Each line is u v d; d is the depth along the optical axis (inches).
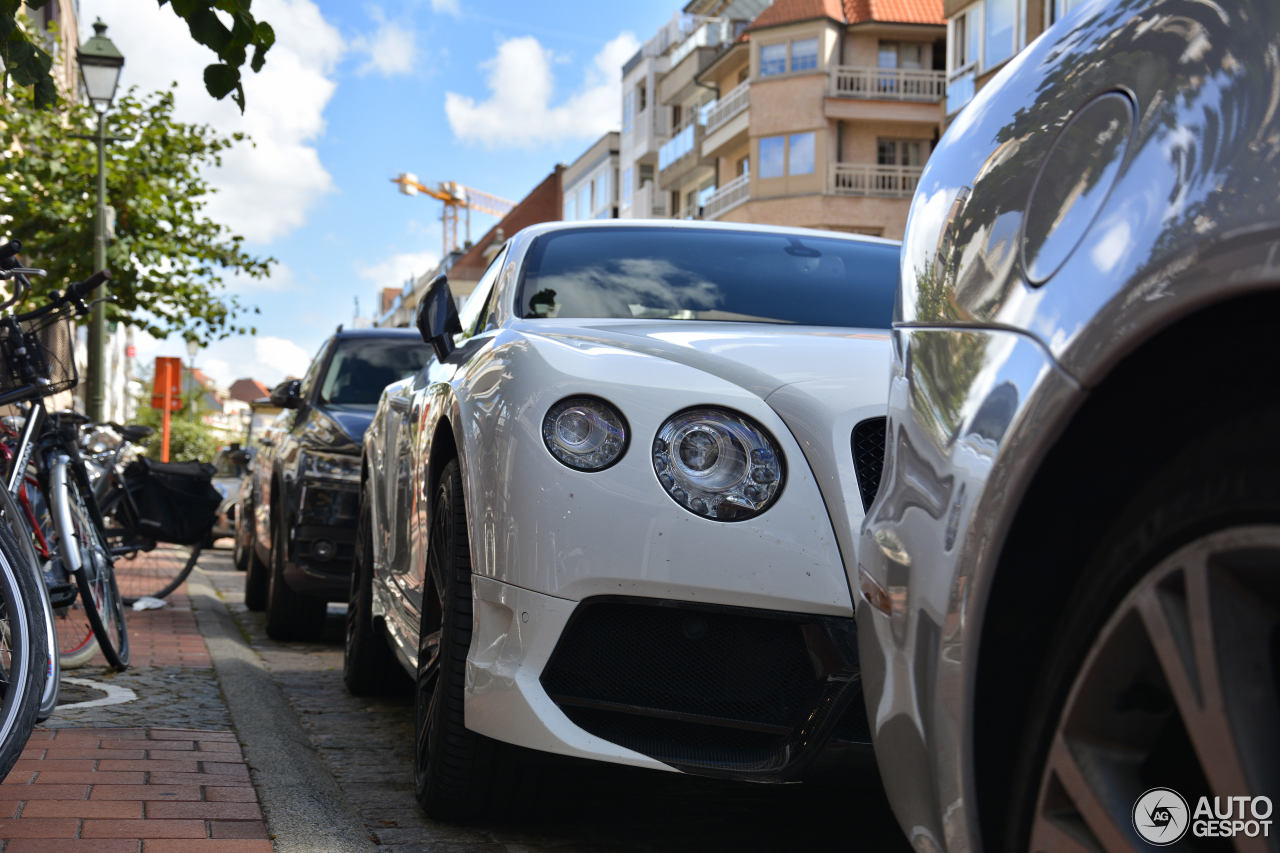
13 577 114.7
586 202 2571.4
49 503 207.5
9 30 157.2
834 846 129.0
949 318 69.2
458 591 125.0
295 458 281.1
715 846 127.5
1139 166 57.7
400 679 211.2
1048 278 61.1
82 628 220.7
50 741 155.2
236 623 326.6
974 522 62.3
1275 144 50.6
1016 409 60.4
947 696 63.2
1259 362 50.0
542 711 109.8
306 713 197.5
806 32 1566.2
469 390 134.0
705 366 119.0
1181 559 51.5
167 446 829.2
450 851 121.3
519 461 114.1
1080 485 58.3
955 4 1364.4
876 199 1558.8
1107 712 54.7
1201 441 52.1
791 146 1574.8
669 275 159.0
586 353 121.0
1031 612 60.0
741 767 107.7
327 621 348.8
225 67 154.6
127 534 311.3
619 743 109.4
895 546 70.7
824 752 104.8
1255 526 48.4
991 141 71.1
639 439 111.7
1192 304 51.5
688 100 2033.7
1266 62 53.2
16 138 642.2
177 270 673.6
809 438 111.1
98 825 120.3
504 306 154.3
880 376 116.6
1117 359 55.1
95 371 613.3
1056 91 67.1
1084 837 54.8
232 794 134.3
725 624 109.4
